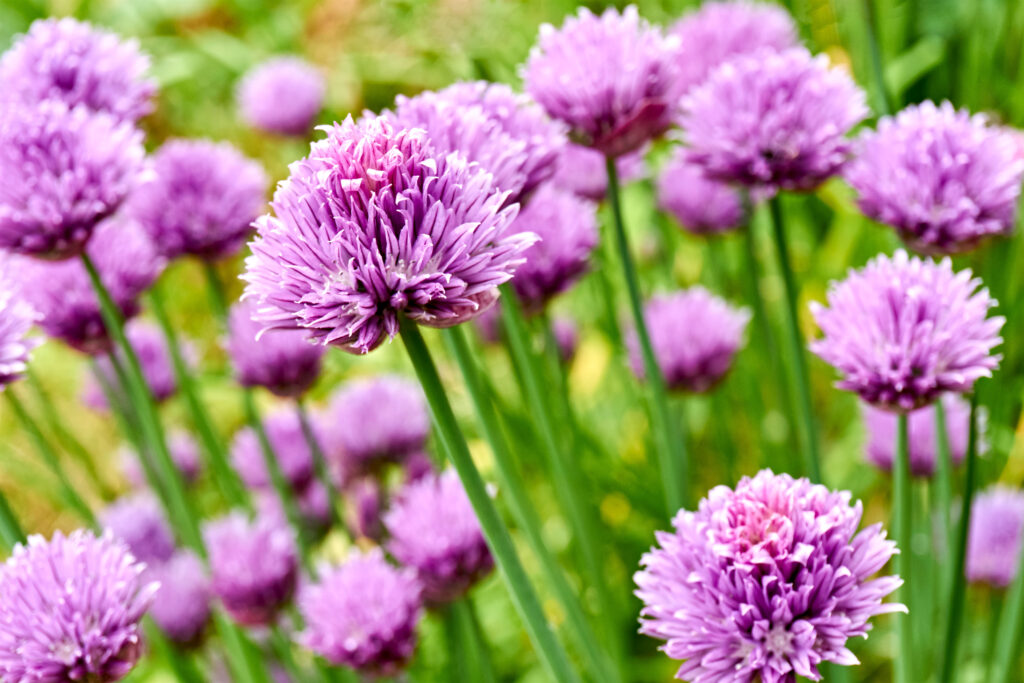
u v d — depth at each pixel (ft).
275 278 1.32
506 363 2.06
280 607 1.65
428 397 1.34
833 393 2.06
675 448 1.62
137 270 1.69
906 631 1.49
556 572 1.56
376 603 1.56
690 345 1.73
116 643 1.40
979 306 1.43
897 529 1.47
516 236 1.32
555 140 1.48
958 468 1.66
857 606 1.32
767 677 1.31
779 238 1.57
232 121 3.05
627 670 1.83
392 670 1.56
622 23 1.54
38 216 1.51
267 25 2.87
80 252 1.55
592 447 1.89
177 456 1.99
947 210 1.50
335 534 1.97
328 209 1.30
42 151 1.52
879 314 1.43
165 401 1.89
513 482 1.52
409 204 1.30
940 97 2.14
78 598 1.40
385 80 2.66
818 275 2.10
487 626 1.96
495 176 1.40
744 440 2.08
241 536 1.68
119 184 1.53
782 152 1.54
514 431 1.85
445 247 1.31
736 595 1.32
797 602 1.31
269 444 1.73
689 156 1.57
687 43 1.76
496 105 1.49
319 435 1.87
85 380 1.96
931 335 1.42
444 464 1.73
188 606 1.74
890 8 1.93
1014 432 1.92
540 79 1.53
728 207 1.87
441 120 1.41
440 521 1.56
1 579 1.40
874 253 2.00
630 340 1.76
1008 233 1.58
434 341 1.99
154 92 1.71
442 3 1.74
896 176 1.51
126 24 2.89
